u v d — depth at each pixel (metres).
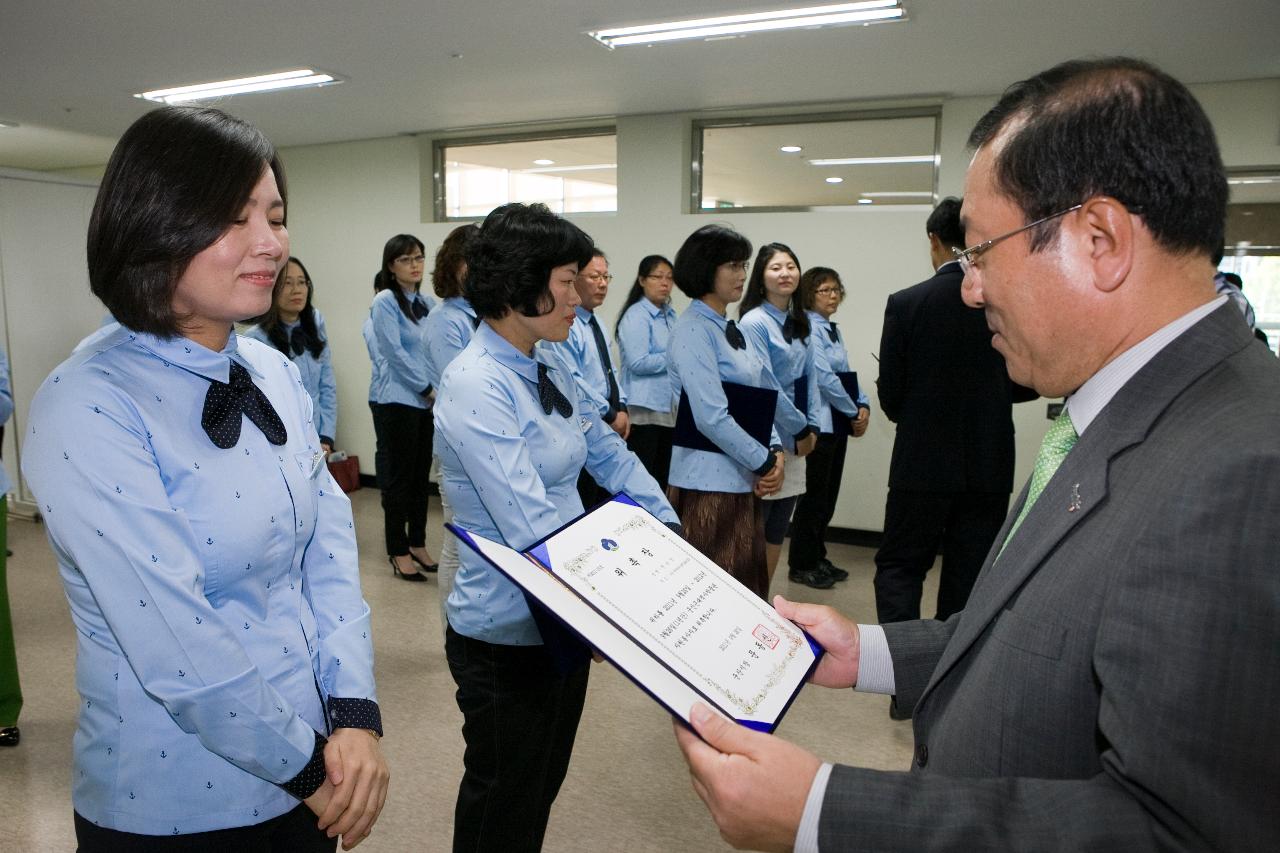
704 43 3.67
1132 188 0.66
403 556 4.07
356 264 6.25
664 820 2.18
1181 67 3.89
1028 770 0.68
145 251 0.90
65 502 0.87
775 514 3.25
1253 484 0.54
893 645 0.98
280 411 1.12
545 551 0.90
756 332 3.21
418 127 5.62
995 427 2.46
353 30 3.54
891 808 0.63
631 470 1.79
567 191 5.84
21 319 4.80
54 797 2.22
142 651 0.88
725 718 0.72
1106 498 0.66
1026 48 3.66
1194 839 0.53
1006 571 0.75
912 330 2.50
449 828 2.10
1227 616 0.53
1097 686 0.64
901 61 3.90
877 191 4.96
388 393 4.00
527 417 1.49
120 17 3.39
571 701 1.61
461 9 3.26
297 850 1.10
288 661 1.04
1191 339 0.66
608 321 5.47
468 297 1.51
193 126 0.93
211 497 0.96
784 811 0.65
